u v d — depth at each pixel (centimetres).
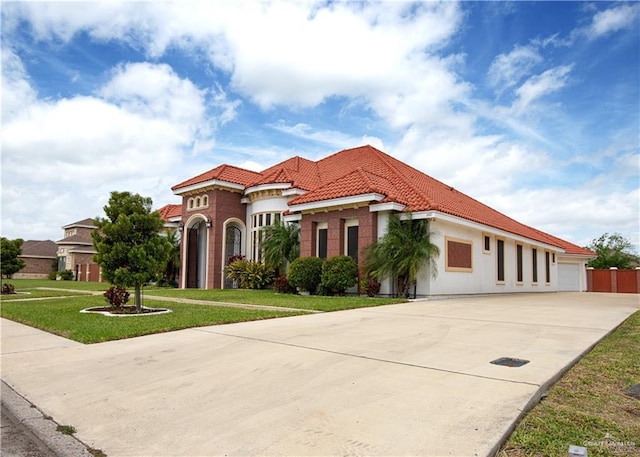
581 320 1065
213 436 379
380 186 1798
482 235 2148
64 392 523
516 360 610
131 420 426
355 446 346
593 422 397
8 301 1678
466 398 448
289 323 997
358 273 1766
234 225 2541
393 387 493
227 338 814
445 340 771
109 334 862
